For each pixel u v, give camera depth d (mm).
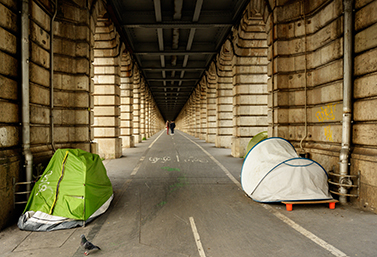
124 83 17375
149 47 16719
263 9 8438
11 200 4402
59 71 6934
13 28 4734
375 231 3908
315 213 4730
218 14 12375
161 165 10102
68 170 4562
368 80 4902
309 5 6848
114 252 3350
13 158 4531
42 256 3246
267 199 5234
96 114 12211
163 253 3312
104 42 11867
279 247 3432
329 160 5938
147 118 32969
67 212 4199
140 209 5031
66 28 7129
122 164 10367
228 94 17359
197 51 16656
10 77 4684
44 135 5957
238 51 12078
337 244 3500
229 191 6301
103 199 4941
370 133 4875
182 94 43781
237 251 3338
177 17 12062
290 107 7383
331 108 6051
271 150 5875
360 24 5098
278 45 7406
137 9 12172
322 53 6367
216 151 15023
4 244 3582
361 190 5035
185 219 4496
